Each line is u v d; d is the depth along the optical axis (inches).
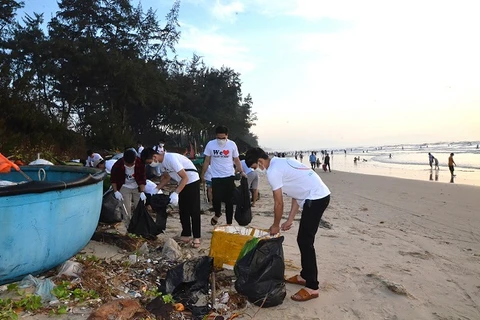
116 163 245.8
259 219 347.9
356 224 348.2
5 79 684.7
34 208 134.7
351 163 2229.3
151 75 1180.5
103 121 1040.8
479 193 620.1
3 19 1026.7
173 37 1369.3
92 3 1139.3
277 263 157.2
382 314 155.0
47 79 1129.4
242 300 156.9
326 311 155.4
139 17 1280.8
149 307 136.5
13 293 136.7
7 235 129.0
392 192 649.0
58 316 126.3
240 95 1898.4
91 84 1122.0
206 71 1798.7
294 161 172.7
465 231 328.5
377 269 210.4
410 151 3885.3
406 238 295.6
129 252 200.8
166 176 244.1
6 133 560.1
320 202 165.2
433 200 537.3
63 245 149.6
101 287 149.9
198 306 145.9
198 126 1574.8
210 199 407.5
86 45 1077.1
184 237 241.3
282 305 158.7
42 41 1066.1
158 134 1622.8
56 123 735.1
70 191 149.1
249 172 417.4
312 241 166.9
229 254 181.9
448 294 179.5
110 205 253.1
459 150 3307.1
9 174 211.5
